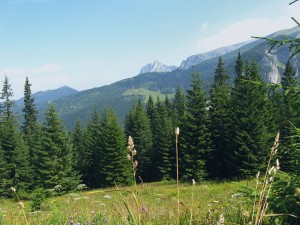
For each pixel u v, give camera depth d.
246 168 33.53
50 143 45.88
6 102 66.06
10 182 44.59
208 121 43.09
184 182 38.00
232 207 4.92
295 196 3.61
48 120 47.12
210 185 28.39
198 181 38.75
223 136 41.41
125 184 49.09
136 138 62.53
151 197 13.43
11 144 47.72
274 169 1.83
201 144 42.28
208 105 44.00
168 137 53.44
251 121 33.81
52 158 45.78
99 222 4.07
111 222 3.99
